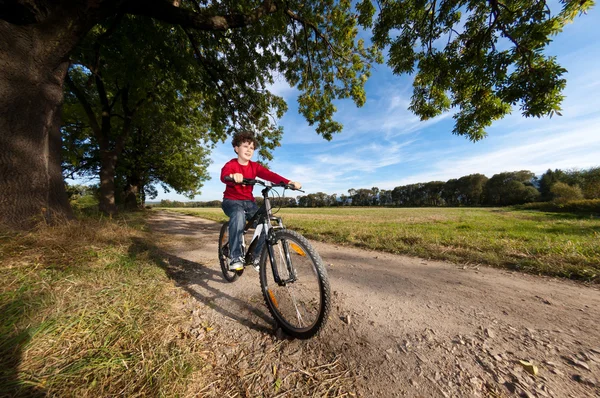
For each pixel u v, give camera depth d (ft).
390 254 13.10
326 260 11.87
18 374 3.27
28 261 6.69
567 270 8.99
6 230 8.23
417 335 5.16
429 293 7.55
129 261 8.79
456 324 5.59
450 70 16.16
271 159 29.78
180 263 10.81
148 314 5.54
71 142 41.86
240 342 5.02
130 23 17.47
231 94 25.17
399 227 23.52
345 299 7.11
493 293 7.47
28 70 9.86
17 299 4.80
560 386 3.62
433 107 19.49
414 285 8.28
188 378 3.77
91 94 36.17
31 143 9.92
